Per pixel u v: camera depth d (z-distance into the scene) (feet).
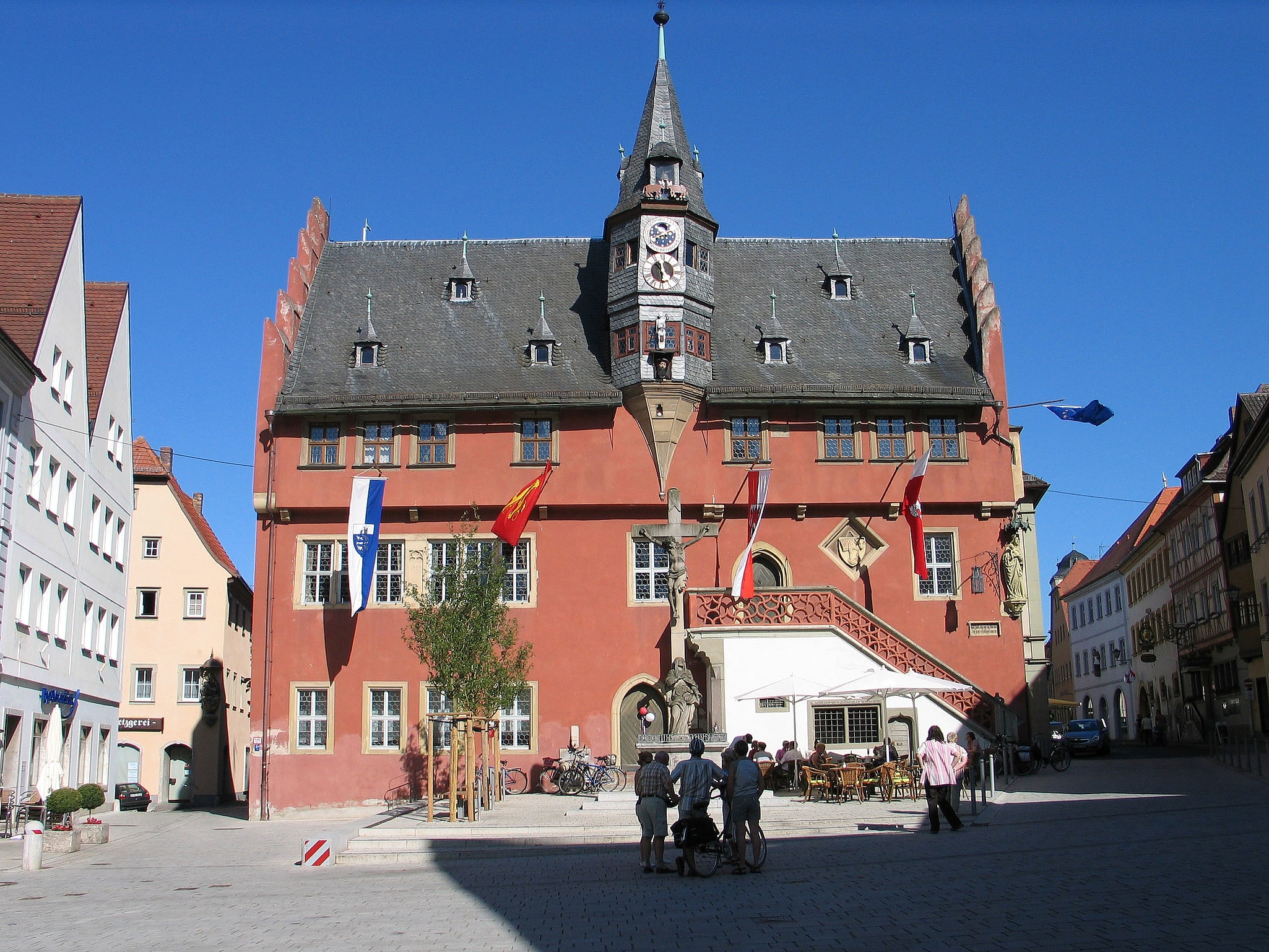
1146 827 62.49
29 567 103.50
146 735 172.86
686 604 108.27
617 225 120.88
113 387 131.95
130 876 63.62
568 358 120.98
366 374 118.32
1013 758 106.83
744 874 51.83
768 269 131.95
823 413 116.98
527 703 112.16
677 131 125.18
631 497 114.11
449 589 101.96
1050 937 34.06
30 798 88.58
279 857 73.46
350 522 108.58
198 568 177.47
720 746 94.79
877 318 127.34
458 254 132.57
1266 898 38.81
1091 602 272.10
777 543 115.44
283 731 110.73
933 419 117.91
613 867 57.52
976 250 130.41
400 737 110.73
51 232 113.19
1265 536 139.85
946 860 53.06
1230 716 169.99
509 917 42.70
